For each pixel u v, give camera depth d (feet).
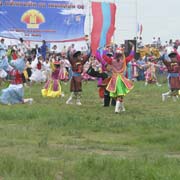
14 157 41.98
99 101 94.27
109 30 154.10
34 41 159.84
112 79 77.92
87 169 38.32
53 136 56.29
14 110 76.13
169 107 86.02
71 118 67.92
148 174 36.27
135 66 157.38
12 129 59.72
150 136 55.11
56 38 161.68
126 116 73.05
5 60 127.03
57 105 87.30
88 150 48.67
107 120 68.08
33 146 49.32
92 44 151.43
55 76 103.65
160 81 153.79
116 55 78.79
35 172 37.47
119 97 77.66
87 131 60.49
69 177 37.04
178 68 94.84
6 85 125.18
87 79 144.05
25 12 158.81
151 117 71.31
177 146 49.11
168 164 39.99
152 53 161.17
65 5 161.79
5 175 37.11
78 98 89.66
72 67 89.25
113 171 37.45
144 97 104.01
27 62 135.23
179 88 94.84
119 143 52.80
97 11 153.48
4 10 157.07
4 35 157.28
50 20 160.76
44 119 67.36
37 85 134.51
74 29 163.02
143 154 45.85
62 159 43.09
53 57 136.56
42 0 159.53
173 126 62.18
